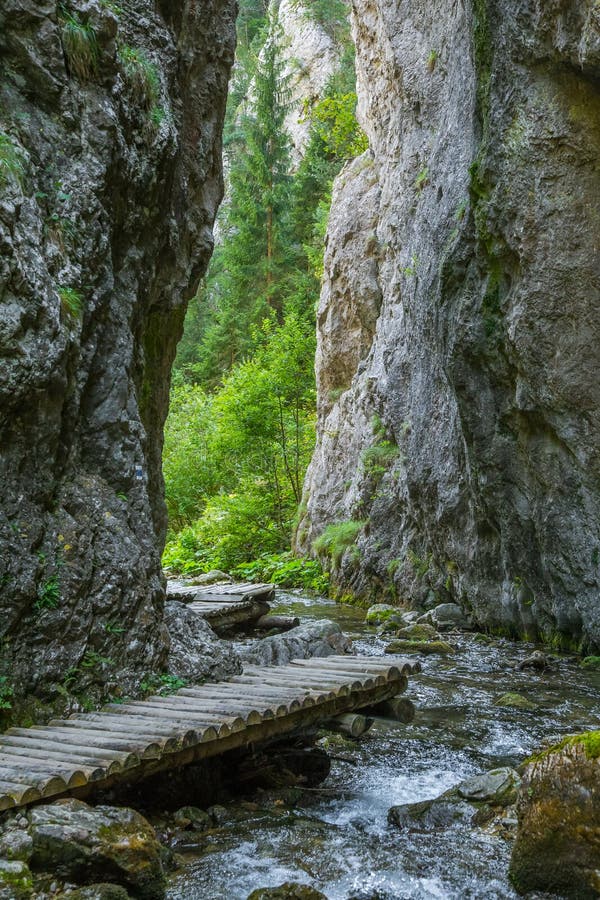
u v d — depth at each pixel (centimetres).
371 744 688
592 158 938
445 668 1009
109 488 637
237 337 3278
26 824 392
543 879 406
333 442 1944
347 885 421
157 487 912
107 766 432
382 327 1798
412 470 1436
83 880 382
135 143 727
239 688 600
